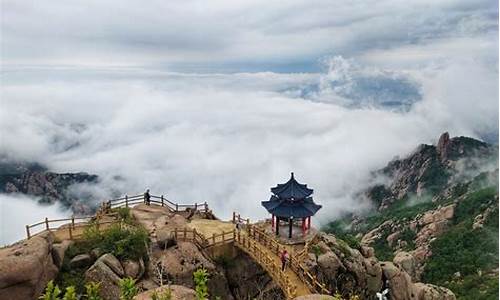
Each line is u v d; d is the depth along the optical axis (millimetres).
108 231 30500
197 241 33281
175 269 29484
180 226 36875
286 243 36219
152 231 34062
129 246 29422
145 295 17531
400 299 38969
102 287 26188
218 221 40000
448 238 82812
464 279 67188
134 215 38562
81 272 27766
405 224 104375
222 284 31734
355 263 36969
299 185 38844
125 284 12898
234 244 34625
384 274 39406
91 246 29500
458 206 98125
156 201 44125
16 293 23484
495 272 65312
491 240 76000
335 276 34719
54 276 26688
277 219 38062
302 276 29922
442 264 75125
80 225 33062
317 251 35500
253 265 34406
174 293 17875
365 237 110125
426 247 84250
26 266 23672
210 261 32125
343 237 43312
